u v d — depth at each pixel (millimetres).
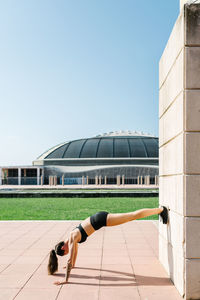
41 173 58344
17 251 6578
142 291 4234
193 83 4055
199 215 3969
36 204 18062
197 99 4051
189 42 4062
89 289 4305
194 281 3918
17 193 24094
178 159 4289
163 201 5410
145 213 4996
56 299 3957
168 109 5047
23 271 5160
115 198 22594
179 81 4281
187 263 3939
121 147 66750
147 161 61281
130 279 4734
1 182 56062
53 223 10258
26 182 56844
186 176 4000
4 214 13406
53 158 65188
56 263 4977
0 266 5457
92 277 4828
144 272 5086
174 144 4566
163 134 5473
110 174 58844
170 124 4867
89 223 4859
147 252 6469
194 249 3949
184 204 3990
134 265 5500
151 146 68125
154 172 58531
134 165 58844
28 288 4352
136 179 58438
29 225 9875
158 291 4238
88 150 66375
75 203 18516
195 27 4062
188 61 4066
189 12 4059
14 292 4199
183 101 4059
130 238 7953
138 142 69250
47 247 6945
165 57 5336
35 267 5391
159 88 5984
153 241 7590
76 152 66312
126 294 4129
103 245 7145
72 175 59219
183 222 3996
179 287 4176
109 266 5445
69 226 9688
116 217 4867
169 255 4871
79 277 4828
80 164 62250
